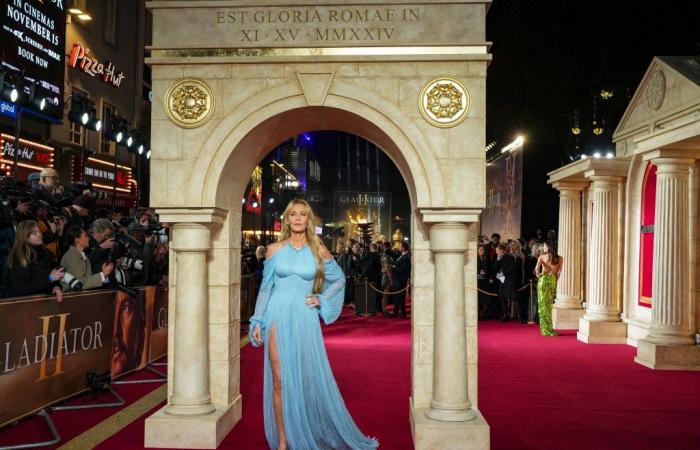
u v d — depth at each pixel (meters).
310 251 5.27
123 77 23.08
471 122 5.44
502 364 9.27
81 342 6.50
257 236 28.52
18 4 15.80
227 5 5.54
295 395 4.99
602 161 11.91
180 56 5.55
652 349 9.04
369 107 5.47
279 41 5.50
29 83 12.04
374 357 9.67
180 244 5.50
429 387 5.69
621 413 6.48
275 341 5.12
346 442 5.12
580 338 11.84
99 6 21.41
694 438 5.62
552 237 18.14
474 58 5.42
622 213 12.08
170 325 5.78
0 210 6.25
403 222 52.56
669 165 9.57
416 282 5.78
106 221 7.23
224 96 5.55
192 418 5.30
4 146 15.34
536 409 6.61
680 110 10.45
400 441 5.43
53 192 7.75
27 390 5.61
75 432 5.51
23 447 5.03
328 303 5.34
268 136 6.16
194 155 5.52
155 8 5.55
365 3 5.48
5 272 5.96
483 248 15.35
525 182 25.25
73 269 6.77
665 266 9.41
